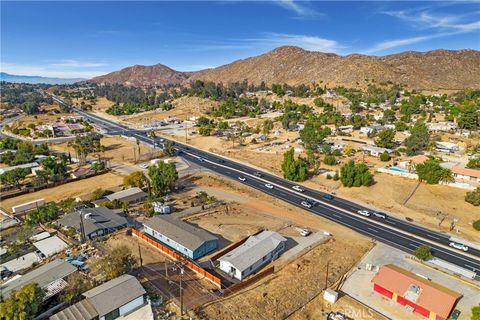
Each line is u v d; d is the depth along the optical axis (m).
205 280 54.19
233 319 45.59
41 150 139.00
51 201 89.25
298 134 171.00
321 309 48.69
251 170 117.94
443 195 90.56
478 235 71.81
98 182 104.38
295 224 76.31
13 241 66.56
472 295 52.41
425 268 59.56
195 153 143.62
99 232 68.19
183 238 63.31
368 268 58.66
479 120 168.00
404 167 111.31
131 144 161.00
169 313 45.88
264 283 53.88
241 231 72.12
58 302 47.28
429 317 46.94
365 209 85.25
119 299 45.16
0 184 100.81
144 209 81.81
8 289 48.22
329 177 106.06
